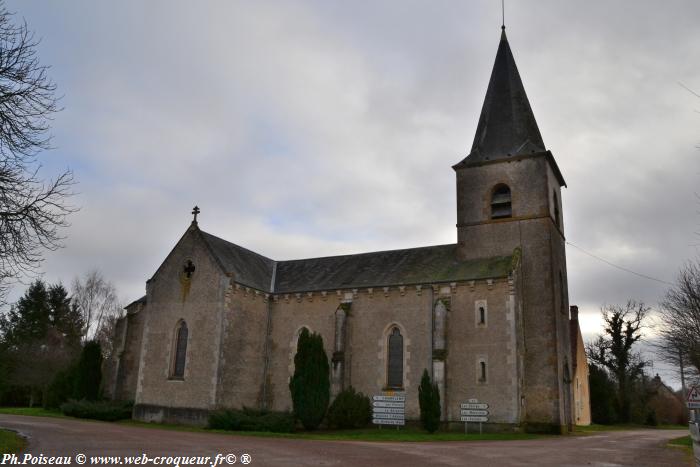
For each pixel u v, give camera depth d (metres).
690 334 36.94
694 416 20.64
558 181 40.44
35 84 17.38
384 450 20.50
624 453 21.23
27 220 17.50
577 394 52.50
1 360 51.62
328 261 42.97
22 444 18.69
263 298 38.91
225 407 34.16
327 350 36.66
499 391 31.27
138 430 27.33
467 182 38.75
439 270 36.53
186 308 36.44
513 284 32.56
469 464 16.67
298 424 32.66
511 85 40.50
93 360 40.31
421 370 33.59
